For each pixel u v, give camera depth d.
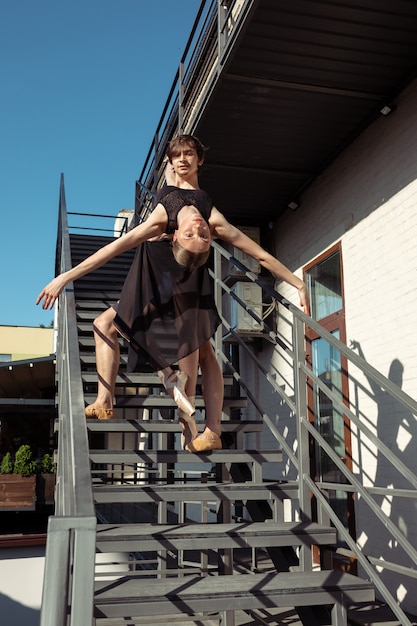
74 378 2.05
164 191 2.99
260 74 5.04
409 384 4.89
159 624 4.14
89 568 1.18
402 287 5.05
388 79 5.10
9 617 6.73
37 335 33.31
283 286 7.57
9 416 13.02
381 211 5.45
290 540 2.86
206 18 7.39
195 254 2.90
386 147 5.43
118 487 3.06
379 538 5.14
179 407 3.08
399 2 4.23
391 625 4.02
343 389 5.96
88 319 6.08
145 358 2.98
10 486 8.99
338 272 6.31
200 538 2.76
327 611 2.62
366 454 5.46
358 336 5.72
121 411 13.59
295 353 3.38
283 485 3.26
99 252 2.65
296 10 4.32
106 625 3.66
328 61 4.88
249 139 6.00
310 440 6.62
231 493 3.18
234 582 2.52
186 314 3.00
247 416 8.44
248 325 7.40
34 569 6.98
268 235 8.05
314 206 6.83
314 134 5.92
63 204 8.27
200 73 7.78
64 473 2.55
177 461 3.33
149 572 4.73
